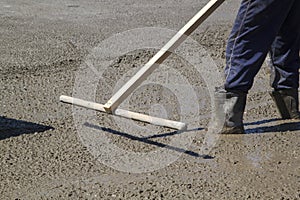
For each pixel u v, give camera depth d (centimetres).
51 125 425
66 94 495
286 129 418
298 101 438
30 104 468
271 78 432
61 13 845
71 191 331
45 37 696
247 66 389
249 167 361
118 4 932
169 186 336
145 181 342
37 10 864
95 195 326
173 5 933
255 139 401
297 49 418
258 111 455
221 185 338
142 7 909
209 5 414
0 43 666
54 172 354
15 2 920
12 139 399
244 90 397
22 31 727
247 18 378
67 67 573
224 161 369
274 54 420
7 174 351
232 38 394
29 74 549
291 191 331
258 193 329
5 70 560
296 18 401
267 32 384
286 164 365
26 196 326
